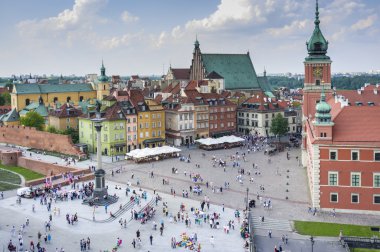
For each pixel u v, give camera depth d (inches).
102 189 4478.3
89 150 7086.6
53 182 5128.0
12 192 4953.3
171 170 5880.9
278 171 5767.7
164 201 4581.7
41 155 6747.1
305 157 6018.7
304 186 5024.6
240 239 3577.8
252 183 5196.9
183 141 7824.8
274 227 3826.3
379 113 4180.6
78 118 7342.5
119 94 7263.8
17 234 3646.7
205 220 4001.0
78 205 4409.5
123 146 6983.3
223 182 5270.7
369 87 7249.0
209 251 3331.7
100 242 3508.9
